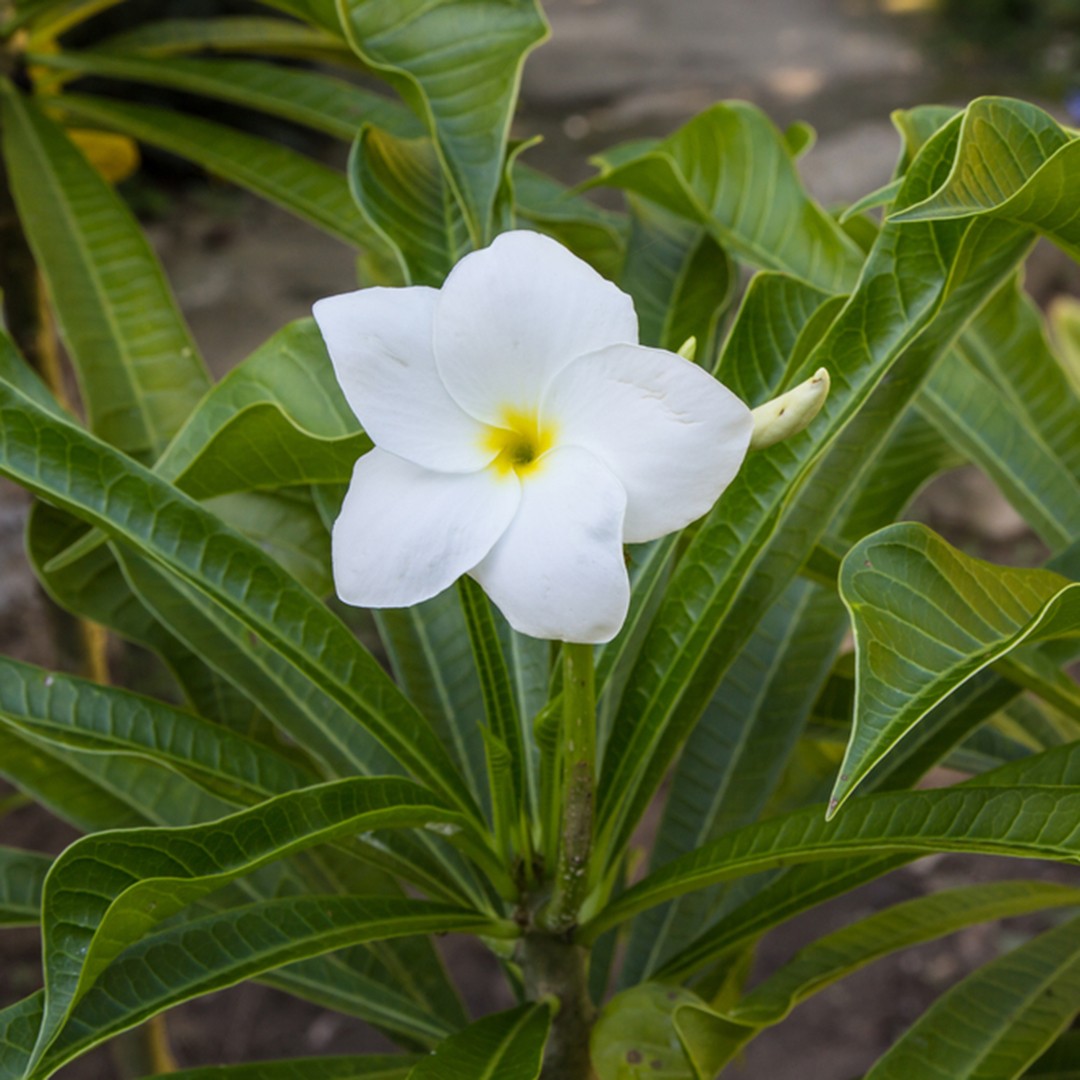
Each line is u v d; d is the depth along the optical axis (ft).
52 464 1.98
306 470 2.06
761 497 1.99
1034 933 4.99
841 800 1.74
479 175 2.21
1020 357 2.49
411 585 1.78
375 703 2.02
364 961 2.33
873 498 2.44
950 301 2.08
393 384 1.82
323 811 1.91
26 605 6.21
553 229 2.62
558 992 2.09
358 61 2.88
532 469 1.78
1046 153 1.91
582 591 1.74
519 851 2.07
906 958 4.96
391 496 1.80
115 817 2.29
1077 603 1.78
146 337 2.44
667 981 2.13
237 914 1.95
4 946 4.91
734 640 2.10
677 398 1.75
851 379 1.98
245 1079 2.10
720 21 16.47
